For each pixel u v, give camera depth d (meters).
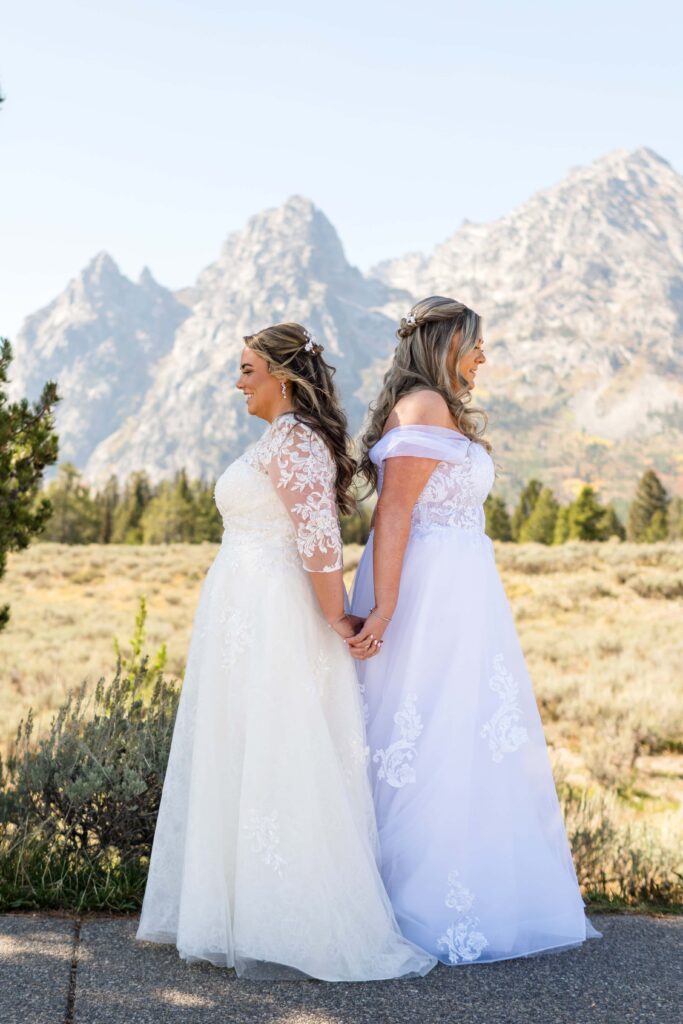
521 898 2.78
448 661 2.89
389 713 2.90
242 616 2.68
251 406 2.86
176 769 2.75
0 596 25.22
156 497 91.56
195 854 2.58
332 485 2.78
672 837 5.59
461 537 2.97
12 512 4.20
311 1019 2.21
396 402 3.05
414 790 2.82
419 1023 2.21
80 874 3.21
